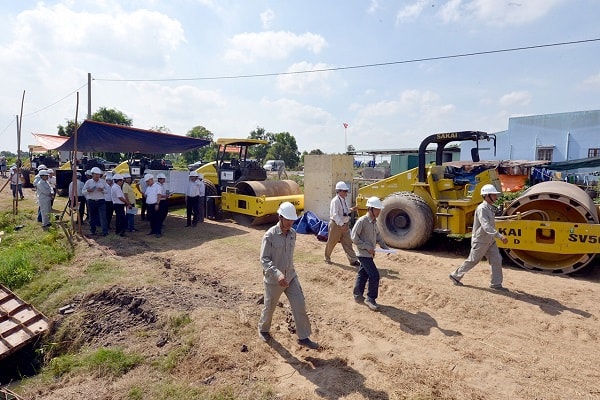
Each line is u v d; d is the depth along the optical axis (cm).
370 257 591
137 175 1616
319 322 553
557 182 864
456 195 955
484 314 564
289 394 389
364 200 1080
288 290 473
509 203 866
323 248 965
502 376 417
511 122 2561
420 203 924
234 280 732
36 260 888
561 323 533
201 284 711
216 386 406
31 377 538
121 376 458
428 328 529
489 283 684
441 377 416
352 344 489
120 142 1395
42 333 608
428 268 786
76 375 480
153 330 545
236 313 571
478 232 648
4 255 916
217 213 1391
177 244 1020
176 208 1689
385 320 555
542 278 729
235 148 1491
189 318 548
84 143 1357
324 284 704
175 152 1611
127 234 1127
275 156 5828
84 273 780
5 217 1388
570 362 443
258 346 479
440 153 1025
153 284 686
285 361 450
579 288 667
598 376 416
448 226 913
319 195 1283
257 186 1268
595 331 511
